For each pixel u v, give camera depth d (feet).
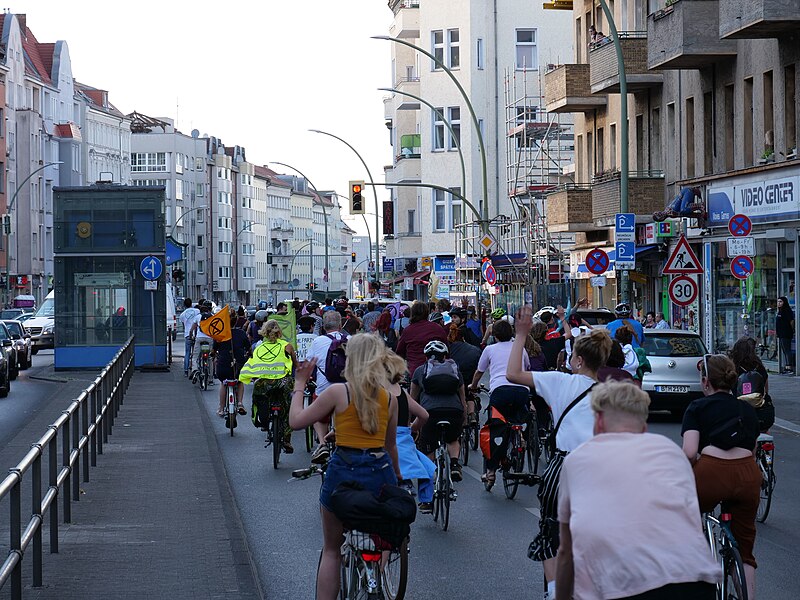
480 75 239.09
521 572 34.22
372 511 24.76
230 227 625.82
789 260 109.09
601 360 27.81
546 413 55.01
